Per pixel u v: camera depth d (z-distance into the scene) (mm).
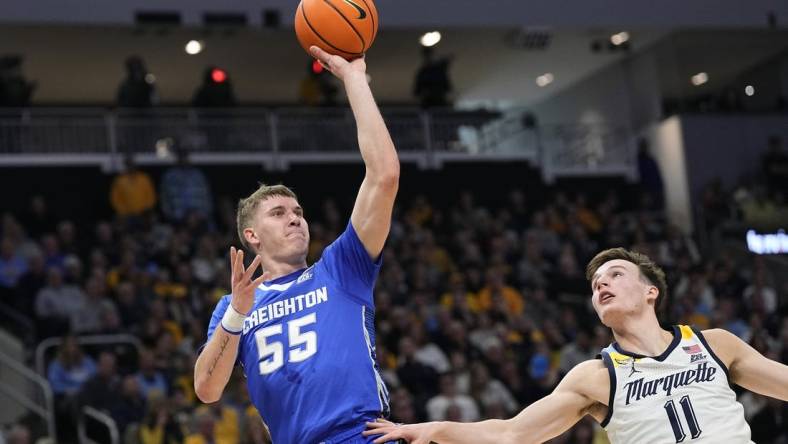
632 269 6238
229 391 16422
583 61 31359
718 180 27750
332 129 27281
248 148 26531
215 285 19688
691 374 5969
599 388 6004
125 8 26078
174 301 18828
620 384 5980
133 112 25609
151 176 25016
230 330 5570
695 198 28609
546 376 18625
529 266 22781
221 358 5613
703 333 6145
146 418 15242
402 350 17719
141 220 21688
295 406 5547
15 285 19047
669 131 29156
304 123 27109
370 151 5668
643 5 28875
